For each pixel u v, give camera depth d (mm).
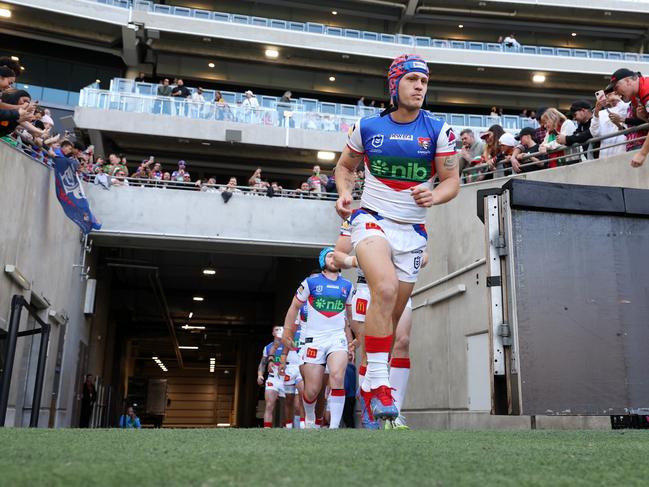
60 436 2170
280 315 21891
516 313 3434
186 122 20000
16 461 1351
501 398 3436
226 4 29328
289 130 20625
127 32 24797
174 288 24812
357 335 5719
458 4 29578
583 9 29766
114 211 14414
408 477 1202
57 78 25844
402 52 27359
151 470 1240
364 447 1839
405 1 29328
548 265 3506
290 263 20297
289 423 9242
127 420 23672
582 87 28953
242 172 23891
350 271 14125
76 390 13875
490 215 3604
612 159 8273
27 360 9867
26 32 24719
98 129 19516
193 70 27609
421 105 3164
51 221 10664
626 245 3623
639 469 1414
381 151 3127
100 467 1270
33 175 9594
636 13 29891
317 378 6203
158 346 34688
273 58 27562
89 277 15602
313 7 29500
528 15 29906
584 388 3418
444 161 3141
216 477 1157
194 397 41562
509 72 28312
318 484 1090
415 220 3164
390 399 3016
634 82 5723
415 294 11477
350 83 29156
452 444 2023
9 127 5039
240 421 31344
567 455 1705
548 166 9469
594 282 3533
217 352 36906
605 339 3484
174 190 14766
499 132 10445
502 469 1368
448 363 9836
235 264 21562
